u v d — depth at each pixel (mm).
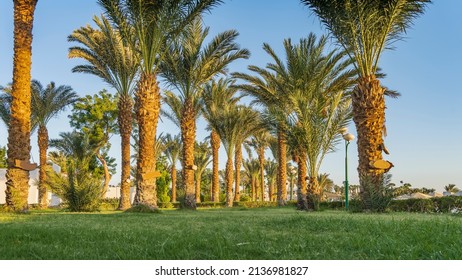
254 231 4910
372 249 3307
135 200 16250
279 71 21078
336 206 22578
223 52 20844
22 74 13781
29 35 13961
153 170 16453
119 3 14820
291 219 6734
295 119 19344
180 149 45281
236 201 37406
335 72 20531
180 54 21062
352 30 13188
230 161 31109
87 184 18094
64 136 33156
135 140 39500
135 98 16609
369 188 13086
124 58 23266
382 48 13469
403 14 12992
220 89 29891
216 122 29922
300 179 22203
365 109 13414
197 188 47188
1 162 47219
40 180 30078
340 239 4082
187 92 22031
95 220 8500
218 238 3889
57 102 30000
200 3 15125
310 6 13523
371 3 12875
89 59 23000
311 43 20297
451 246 3184
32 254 3426
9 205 13414
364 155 13352
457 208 13531
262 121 20922
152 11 15172
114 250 3514
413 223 5367
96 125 38719
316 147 18906
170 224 6836
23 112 13742
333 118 18562
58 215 11664
